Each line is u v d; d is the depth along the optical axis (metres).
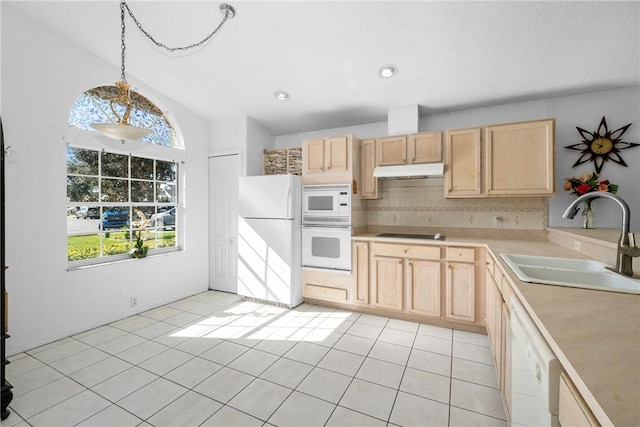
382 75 2.79
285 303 3.39
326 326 2.88
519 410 1.08
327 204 3.35
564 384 0.72
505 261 1.81
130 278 3.15
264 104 3.58
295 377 2.03
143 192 3.39
